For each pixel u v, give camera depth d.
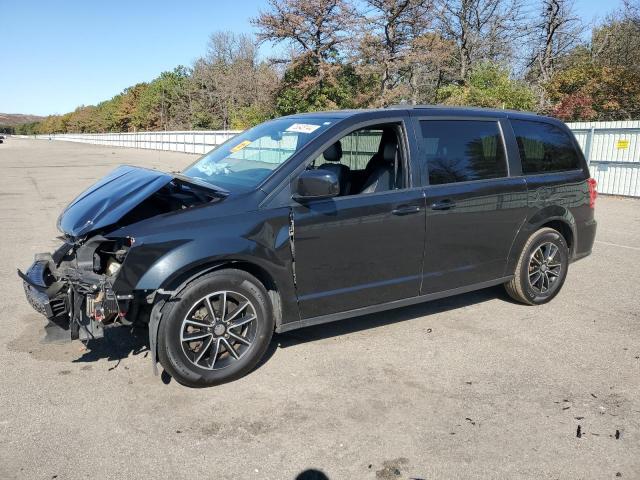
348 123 4.15
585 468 2.91
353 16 29.20
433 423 3.32
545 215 5.17
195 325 3.62
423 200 4.34
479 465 2.92
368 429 3.25
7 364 4.07
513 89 24.66
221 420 3.34
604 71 23.12
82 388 3.72
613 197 13.75
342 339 4.57
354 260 4.09
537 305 5.41
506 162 4.92
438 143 4.53
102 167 23.59
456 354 4.29
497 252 4.93
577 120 22.62
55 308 3.70
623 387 3.78
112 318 3.60
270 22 29.11
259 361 4.07
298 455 3.00
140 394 3.64
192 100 59.53
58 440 3.12
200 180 4.22
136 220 3.84
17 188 15.30
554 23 29.47
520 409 3.48
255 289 3.76
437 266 4.54
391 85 30.12
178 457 2.98
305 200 3.87
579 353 4.32
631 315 5.17
